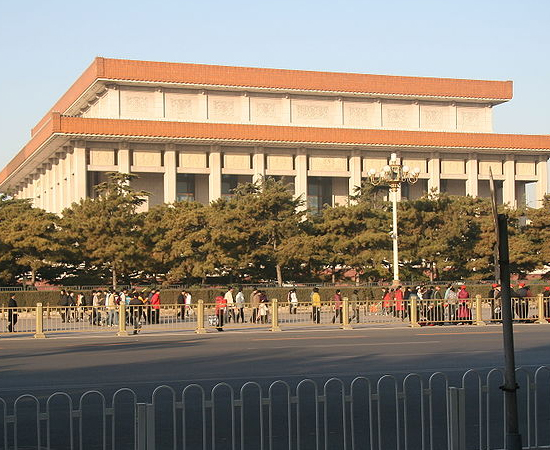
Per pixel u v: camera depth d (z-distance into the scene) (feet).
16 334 107.04
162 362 72.84
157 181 318.24
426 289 141.49
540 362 71.26
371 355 77.41
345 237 203.31
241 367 68.74
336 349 83.35
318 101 332.80
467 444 40.75
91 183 304.91
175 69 307.37
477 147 326.24
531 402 53.01
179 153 307.78
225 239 191.31
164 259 193.67
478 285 183.73
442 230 208.23
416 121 342.44
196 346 88.22
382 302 126.72
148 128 292.40
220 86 313.12
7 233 179.93
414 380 61.46
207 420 47.29
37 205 367.86
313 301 125.49
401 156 330.34
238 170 312.29
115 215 193.36
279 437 42.68
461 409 34.78
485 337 96.89
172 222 195.93
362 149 322.96
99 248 187.62
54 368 68.95
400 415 48.70
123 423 46.11
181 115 315.78
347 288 183.52
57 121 284.00
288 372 65.41
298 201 211.61
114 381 61.11
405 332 106.52
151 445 31.99
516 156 342.03
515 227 223.51
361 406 51.47
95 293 152.97
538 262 210.18
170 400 53.57
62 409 50.39
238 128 301.43
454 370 66.13
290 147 315.78
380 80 331.16
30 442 41.09
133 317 108.78
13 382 60.85
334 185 337.52
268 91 323.78
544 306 124.47
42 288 181.37
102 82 303.07
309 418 47.85
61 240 183.21
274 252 196.13
